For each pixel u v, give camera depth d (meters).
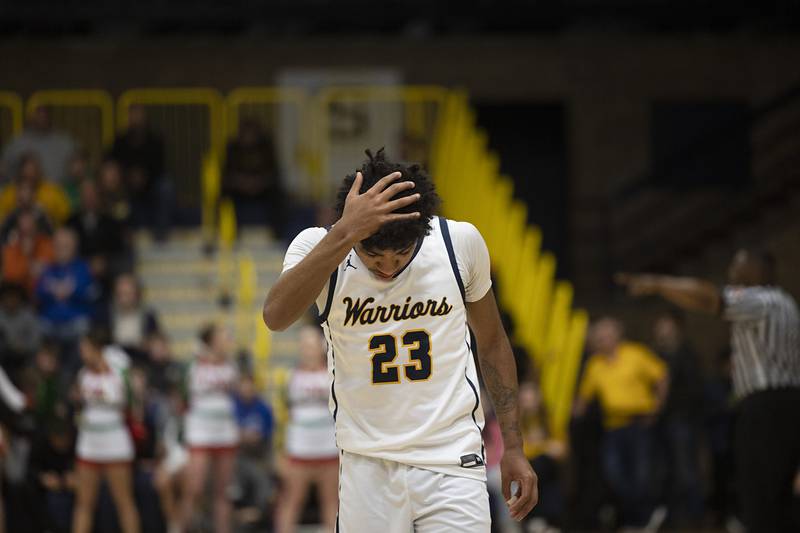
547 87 42.38
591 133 42.38
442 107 40.19
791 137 41.94
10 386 23.14
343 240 8.22
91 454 23.03
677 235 41.06
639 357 27.64
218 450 24.53
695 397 27.58
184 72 41.47
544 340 30.66
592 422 27.55
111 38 41.44
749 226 34.97
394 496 8.80
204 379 24.52
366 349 8.88
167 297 34.03
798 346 15.86
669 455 27.36
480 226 34.75
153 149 35.00
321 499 23.58
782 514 15.77
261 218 35.69
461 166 36.53
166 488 24.80
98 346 23.11
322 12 39.97
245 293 32.12
